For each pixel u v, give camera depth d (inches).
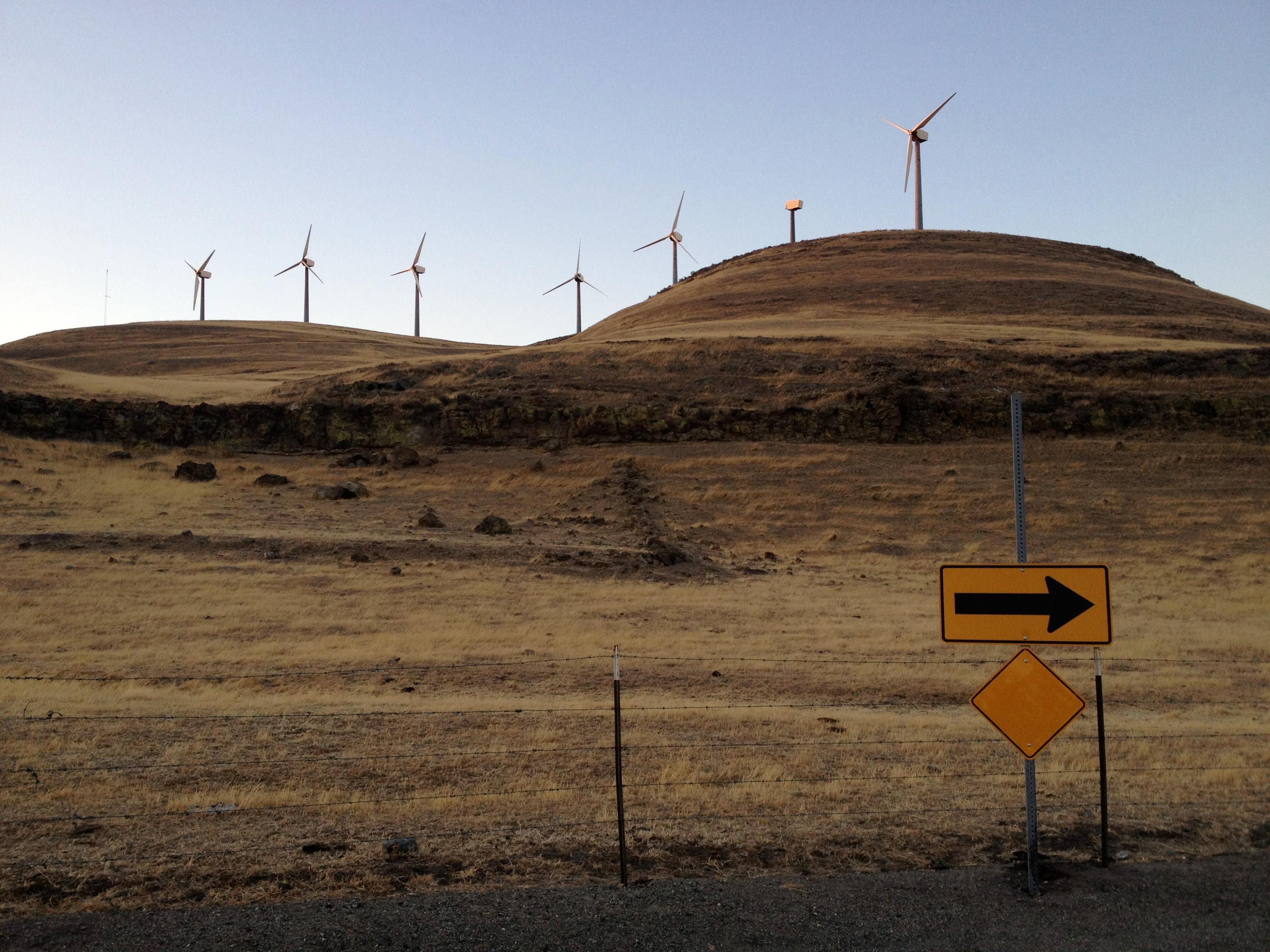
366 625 937.5
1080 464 2031.3
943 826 353.4
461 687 687.1
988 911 269.4
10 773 427.5
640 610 1069.1
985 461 2078.0
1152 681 724.7
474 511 1825.8
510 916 263.0
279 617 969.5
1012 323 3440.0
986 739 509.7
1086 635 310.7
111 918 262.2
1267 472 1951.3
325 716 555.5
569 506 1861.5
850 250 5083.7
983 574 319.9
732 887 286.0
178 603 1026.7
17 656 769.6
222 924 257.9
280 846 330.0
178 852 323.9
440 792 404.8
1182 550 1534.2
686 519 1786.4
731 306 4229.8
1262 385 2380.7
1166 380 2436.0
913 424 2245.3
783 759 462.3
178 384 3085.6
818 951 242.7
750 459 2108.8
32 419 2229.3
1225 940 250.8
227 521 1622.8
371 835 344.5
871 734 524.4
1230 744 500.1
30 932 252.5
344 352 5334.6
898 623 1011.9
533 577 1270.9
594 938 249.3
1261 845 330.6
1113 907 272.4
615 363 2795.3
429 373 2792.8
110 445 2253.9
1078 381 2442.2
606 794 398.9
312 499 1879.9
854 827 350.6
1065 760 462.9
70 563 1223.5
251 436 2370.8
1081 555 1518.2
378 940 248.1
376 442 2347.4
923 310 3708.2
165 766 444.5
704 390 2546.8
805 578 1364.4
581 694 667.4
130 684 663.1
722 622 1006.4
